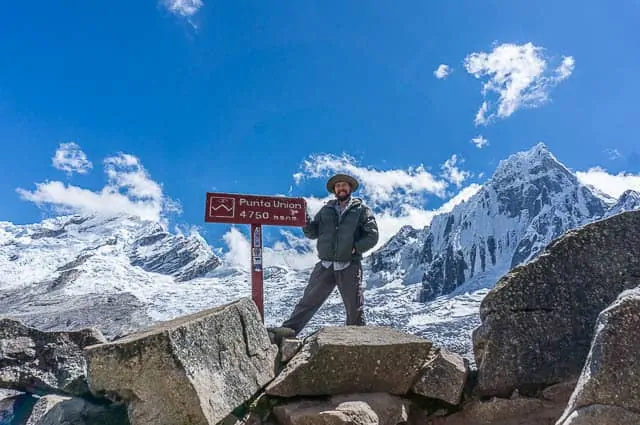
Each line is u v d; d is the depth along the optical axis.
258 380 4.19
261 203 6.41
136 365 3.60
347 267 5.96
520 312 4.29
